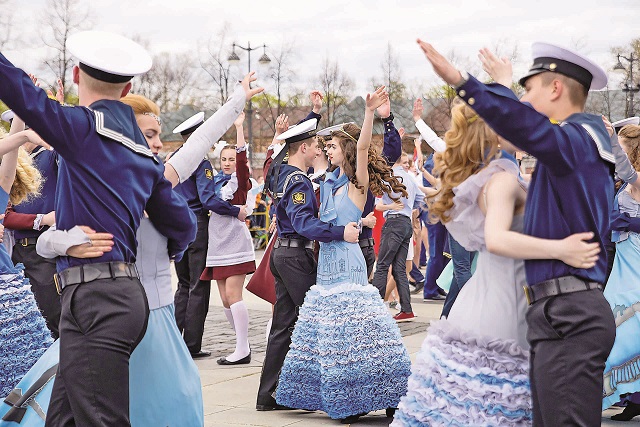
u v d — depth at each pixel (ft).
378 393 16.44
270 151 21.44
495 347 10.68
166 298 11.80
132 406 11.23
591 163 9.66
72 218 10.45
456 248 25.27
